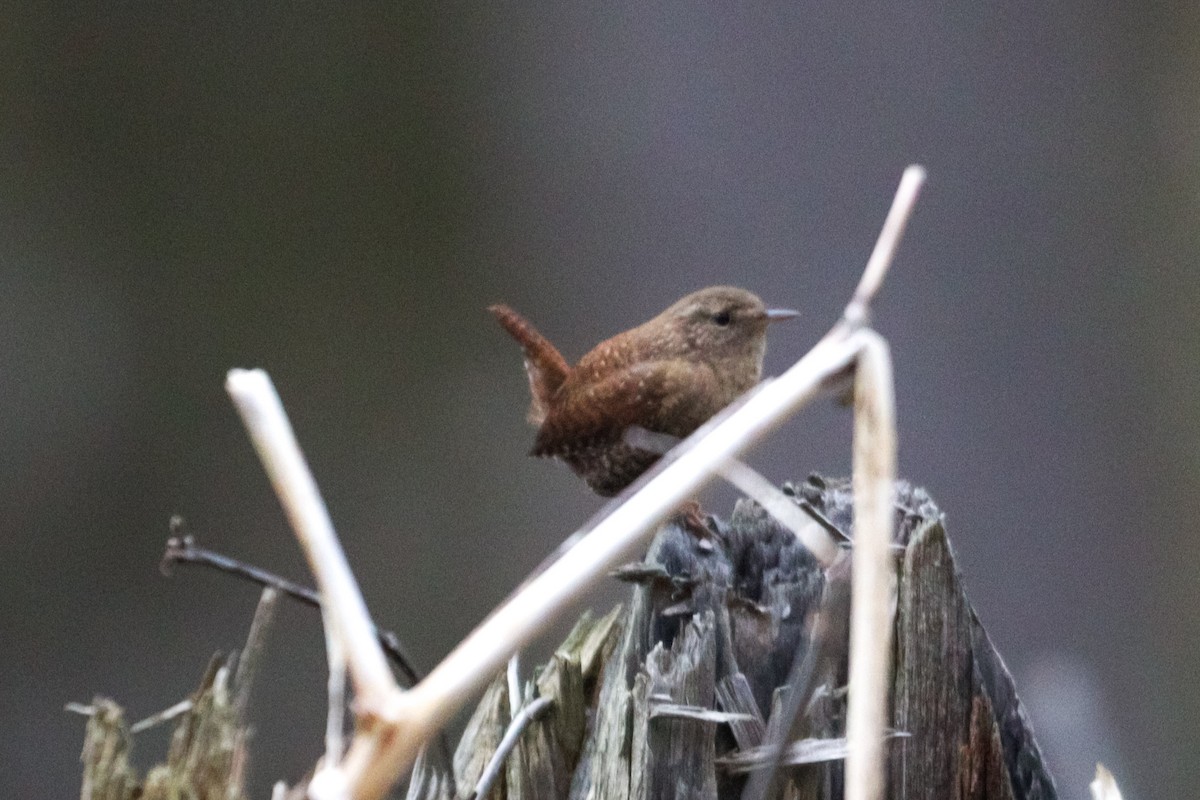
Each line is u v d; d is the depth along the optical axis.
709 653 5.83
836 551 5.63
